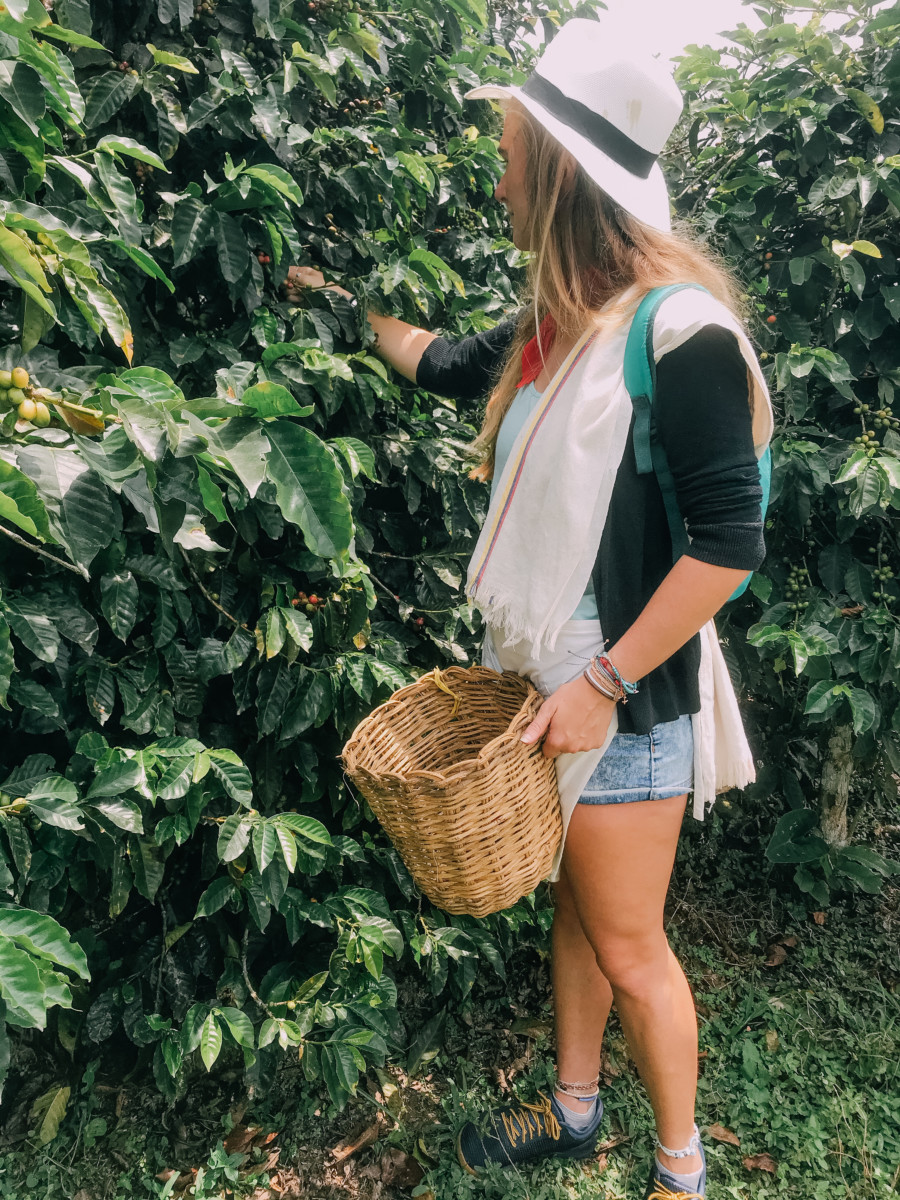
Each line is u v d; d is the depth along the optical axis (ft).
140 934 5.30
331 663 4.83
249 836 4.40
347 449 4.18
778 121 6.20
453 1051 5.83
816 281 6.25
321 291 4.80
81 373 3.68
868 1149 5.05
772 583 6.72
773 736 7.44
